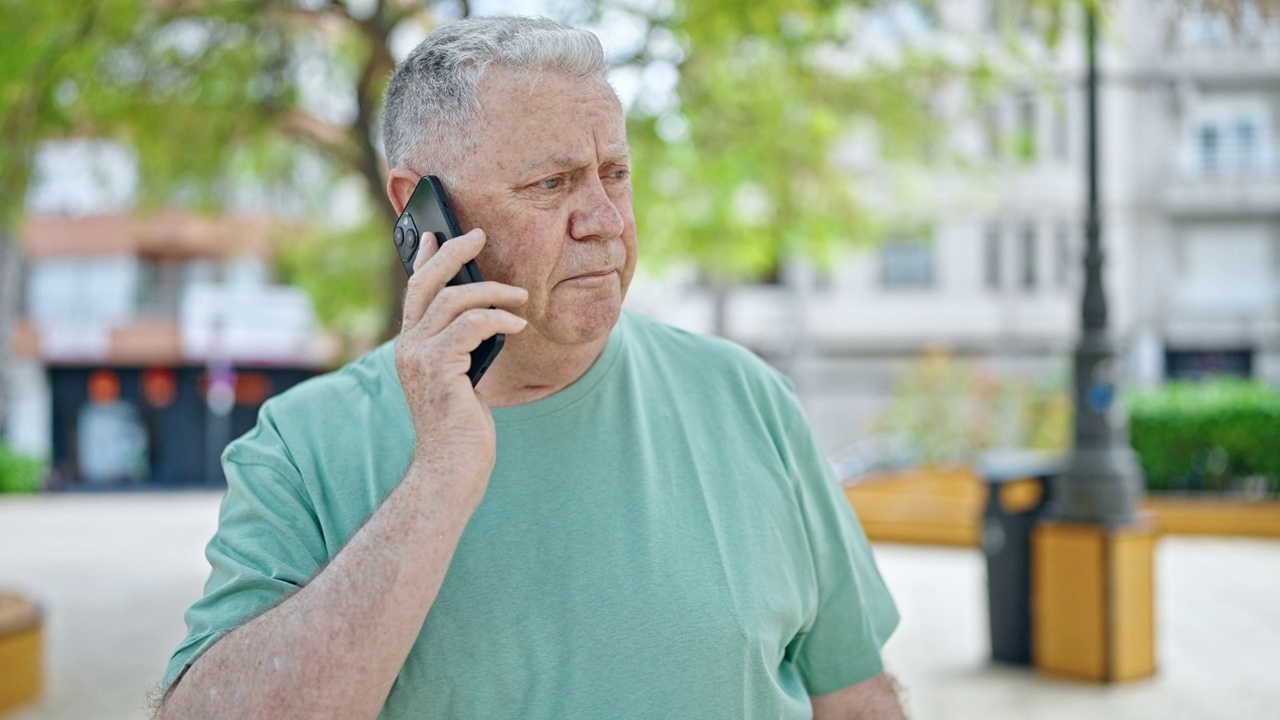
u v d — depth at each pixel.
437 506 1.26
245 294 27.67
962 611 8.27
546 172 1.39
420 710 1.40
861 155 11.23
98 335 27.16
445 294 1.32
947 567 10.43
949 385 13.44
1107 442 6.34
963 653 6.92
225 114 8.58
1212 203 25.72
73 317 27.36
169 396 28.03
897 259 27.16
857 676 1.70
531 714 1.41
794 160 8.82
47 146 8.23
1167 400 13.67
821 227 9.74
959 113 9.34
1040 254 26.48
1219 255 26.11
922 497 12.57
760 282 27.45
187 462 28.00
